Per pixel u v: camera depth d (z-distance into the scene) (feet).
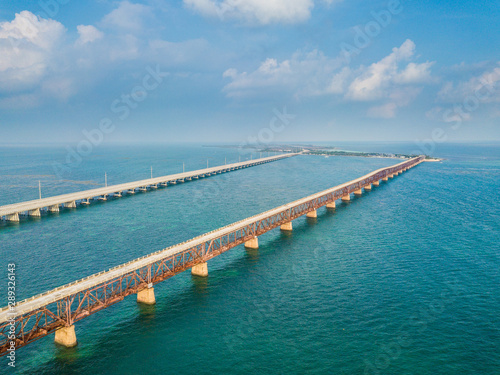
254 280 299.38
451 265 330.13
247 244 383.86
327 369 191.11
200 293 276.00
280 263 337.72
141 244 386.11
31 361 195.00
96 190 654.94
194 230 442.09
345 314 245.65
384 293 275.39
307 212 503.61
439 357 200.64
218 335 221.87
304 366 193.88
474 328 228.84
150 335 221.25
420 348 208.44
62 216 517.96
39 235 419.54
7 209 488.44
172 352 205.36
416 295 272.10
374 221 496.23
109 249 369.30
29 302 196.95
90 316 241.55
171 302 261.85
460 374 187.42
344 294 274.16
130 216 517.55
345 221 498.69
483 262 337.11
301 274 311.27
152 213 537.24
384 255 357.20
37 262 332.60
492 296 270.46
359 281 297.33
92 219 499.10
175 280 298.97
